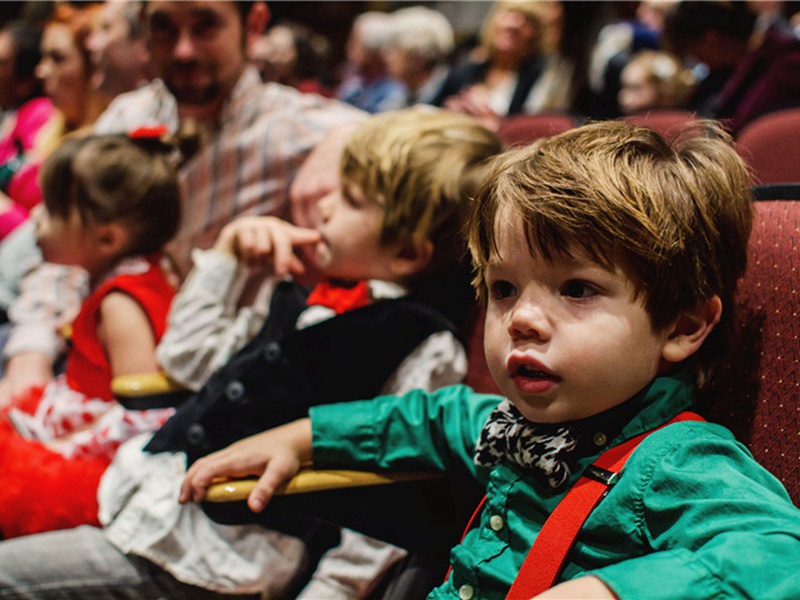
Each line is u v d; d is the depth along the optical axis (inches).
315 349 38.4
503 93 124.6
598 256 25.4
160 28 58.7
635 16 146.8
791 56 73.5
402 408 34.3
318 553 38.7
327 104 62.8
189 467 38.3
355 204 39.7
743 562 21.3
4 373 66.2
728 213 27.6
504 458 28.6
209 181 60.4
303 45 139.3
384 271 39.9
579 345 25.6
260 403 38.2
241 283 44.6
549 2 122.3
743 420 29.8
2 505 42.4
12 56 106.7
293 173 59.9
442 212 38.8
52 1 111.7
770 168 46.1
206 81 59.0
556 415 26.5
